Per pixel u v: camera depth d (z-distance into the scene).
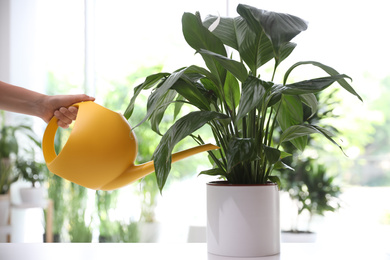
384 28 4.14
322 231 3.38
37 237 3.39
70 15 3.67
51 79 3.67
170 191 3.34
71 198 3.21
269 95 0.84
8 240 3.35
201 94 0.87
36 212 3.40
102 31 3.63
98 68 3.63
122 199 3.19
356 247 0.93
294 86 0.76
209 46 0.83
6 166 3.41
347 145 6.09
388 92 7.25
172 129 0.78
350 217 3.90
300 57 3.86
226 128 0.87
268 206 0.84
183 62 3.68
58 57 3.66
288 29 0.67
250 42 0.84
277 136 3.01
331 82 0.75
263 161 0.88
